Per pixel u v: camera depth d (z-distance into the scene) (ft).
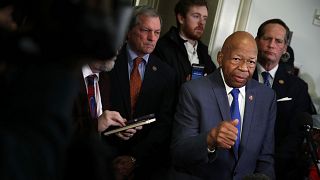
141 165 7.19
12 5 1.94
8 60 1.79
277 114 7.97
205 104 6.40
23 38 1.82
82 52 1.86
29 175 1.61
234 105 6.49
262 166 6.63
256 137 6.51
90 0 1.82
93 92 5.79
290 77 8.36
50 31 1.80
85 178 2.17
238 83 6.40
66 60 1.86
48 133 1.69
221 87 6.53
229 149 6.33
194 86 6.55
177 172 6.23
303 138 7.41
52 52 1.82
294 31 11.14
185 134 6.31
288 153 7.48
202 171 6.25
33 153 1.64
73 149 2.21
